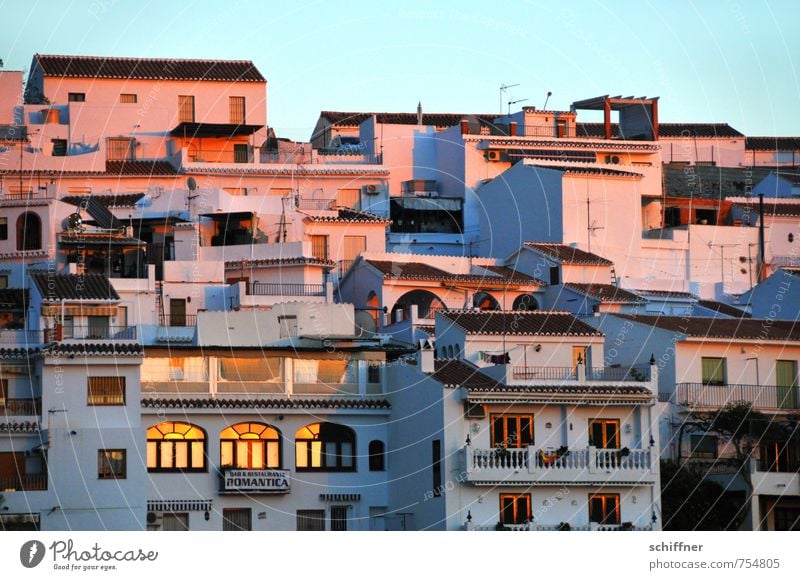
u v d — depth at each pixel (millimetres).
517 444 149375
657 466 152000
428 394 150125
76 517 141250
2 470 142375
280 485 150125
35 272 172875
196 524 147500
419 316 197250
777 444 164500
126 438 143875
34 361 148875
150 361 151750
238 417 151375
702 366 169000
